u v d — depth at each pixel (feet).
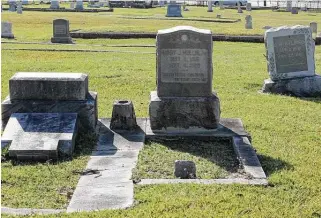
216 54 81.51
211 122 33.88
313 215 21.57
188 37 33.37
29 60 68.80
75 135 31.37
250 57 78.02
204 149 31.71
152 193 23.66
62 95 33.14
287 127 37.19
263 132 35.76
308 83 50.44
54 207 23.02
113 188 24.67
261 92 51.21
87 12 185.47
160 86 34.04
